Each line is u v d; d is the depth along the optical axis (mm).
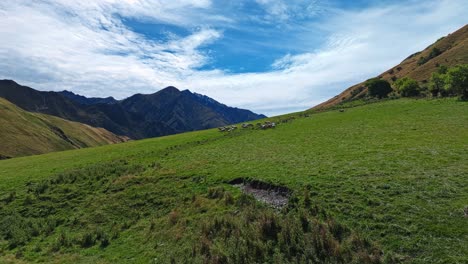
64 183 38219
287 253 18500
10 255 23938
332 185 26125
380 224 19594
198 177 33875
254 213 23141
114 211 29656
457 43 178625
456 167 27281
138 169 41562
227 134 68062
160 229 24875
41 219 29734
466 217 18922
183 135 79312
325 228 19734
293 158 37531
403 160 31156
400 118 59531
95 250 23500
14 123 169500
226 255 19266
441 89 90375
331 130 55938
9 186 39250
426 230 18391
